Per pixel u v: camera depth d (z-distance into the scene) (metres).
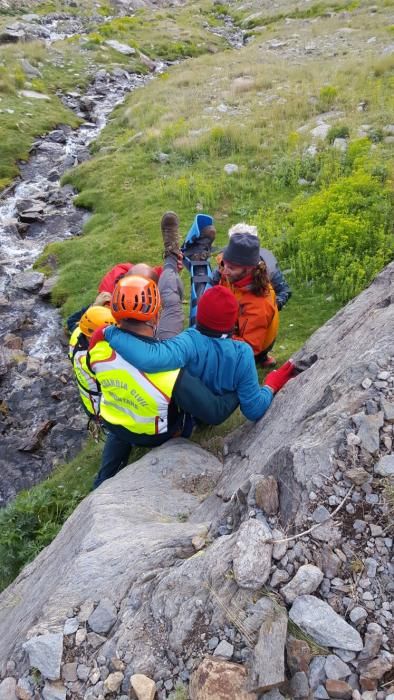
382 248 8.97
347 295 8.65
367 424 3.21
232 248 4.93
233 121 18.05
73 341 5.19
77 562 3.46
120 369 4.13
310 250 9.55
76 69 30.77
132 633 2.87
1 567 5.61
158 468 4.56
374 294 5.23
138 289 3.81
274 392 4.81
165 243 5.75
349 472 3.02
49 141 21.69
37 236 14.99
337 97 17.59
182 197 13.77
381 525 2.85
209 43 39.31
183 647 2.71
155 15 48.97
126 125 22.22
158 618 2.88
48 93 26.72
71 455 8.67
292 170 13.30
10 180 18.31
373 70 19.94
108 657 2.84
